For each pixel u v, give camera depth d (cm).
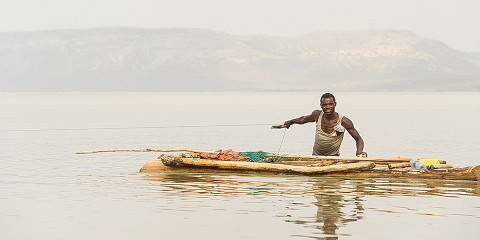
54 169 2055
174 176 1856
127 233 1222
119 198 1543
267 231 1229
